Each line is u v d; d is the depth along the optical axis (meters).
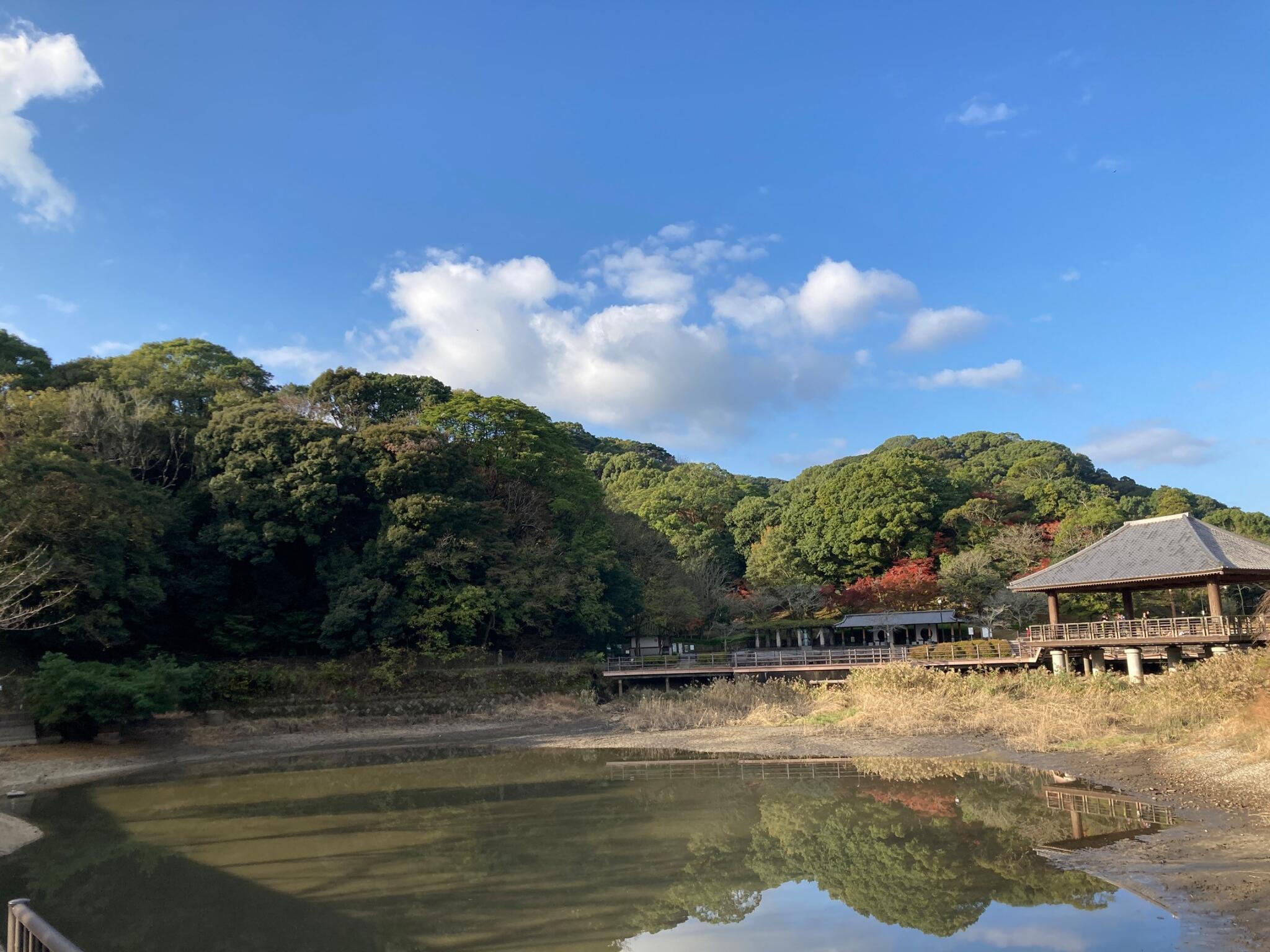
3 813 21.34
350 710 38.31
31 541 29.53
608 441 115.88
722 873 14.73
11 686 30.53
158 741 32.88
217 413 44.00
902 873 14.09
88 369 47.75
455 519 44.09
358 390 52.81
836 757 27.34
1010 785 21.12
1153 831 15.36
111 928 12.39
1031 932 10.86
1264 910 10.55
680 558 70.06
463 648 42.53
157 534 37.00
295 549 44.06
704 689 41.03
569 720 40.16
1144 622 35.03
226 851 16.98
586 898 13.51
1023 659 38.44
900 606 57.06
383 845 17.25
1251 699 23.08
